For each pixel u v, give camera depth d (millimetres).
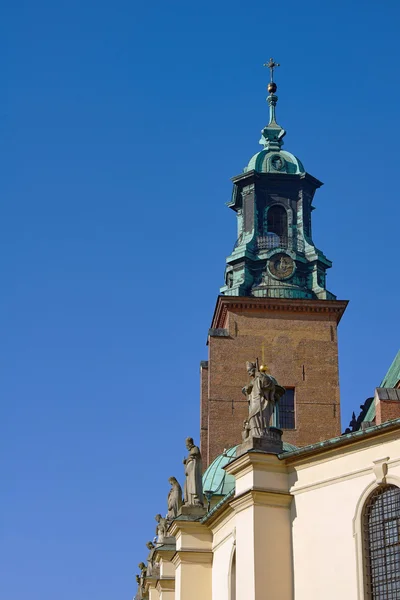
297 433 75000
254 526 40750
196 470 55125
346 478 39250
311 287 79812
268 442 42281
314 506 40250
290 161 84188
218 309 79812
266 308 78312
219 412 75562
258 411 43188
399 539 36844
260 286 79062
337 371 77125
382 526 37656
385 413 66812
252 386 44062
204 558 52688
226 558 49125
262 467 41656
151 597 70812
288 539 40844
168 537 62562
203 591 52094
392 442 37875
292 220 82250
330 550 39000
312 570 39469
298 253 80500
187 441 56062
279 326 78062
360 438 38688
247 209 82750
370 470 38312
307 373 76875
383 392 67750
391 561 37000
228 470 43312
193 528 53094
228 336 77625
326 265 80750
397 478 37188
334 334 78062
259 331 77812
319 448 40000
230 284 80875
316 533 39781
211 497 57594
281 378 76625
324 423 75500
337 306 78312
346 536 38531
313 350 77625
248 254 80188
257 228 81812
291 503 41312
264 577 40062
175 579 55906
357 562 37750
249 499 41375
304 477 41062
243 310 78250
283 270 79500
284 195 83250
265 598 39781
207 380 79688
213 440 74750
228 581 48094
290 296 78438
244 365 76875
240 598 40844
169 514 62625
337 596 38188
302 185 83562
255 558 40219
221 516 49875
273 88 88875
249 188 83125
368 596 37281
